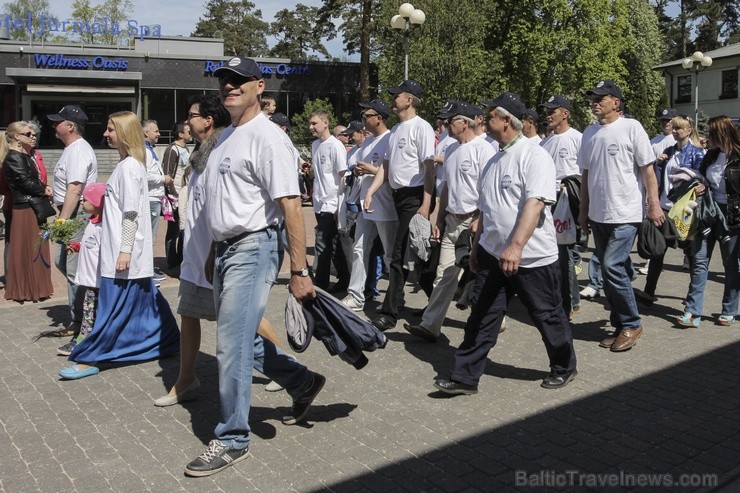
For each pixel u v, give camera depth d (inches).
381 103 299.1
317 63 1669.5
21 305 310.5
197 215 179.0
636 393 200.5
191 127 186.7
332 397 199.2
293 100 1678.2
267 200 157.6
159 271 392.5
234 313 155.5
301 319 165.6
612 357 233.5
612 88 236.7
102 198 223.6
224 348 155.9
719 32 2677.2
